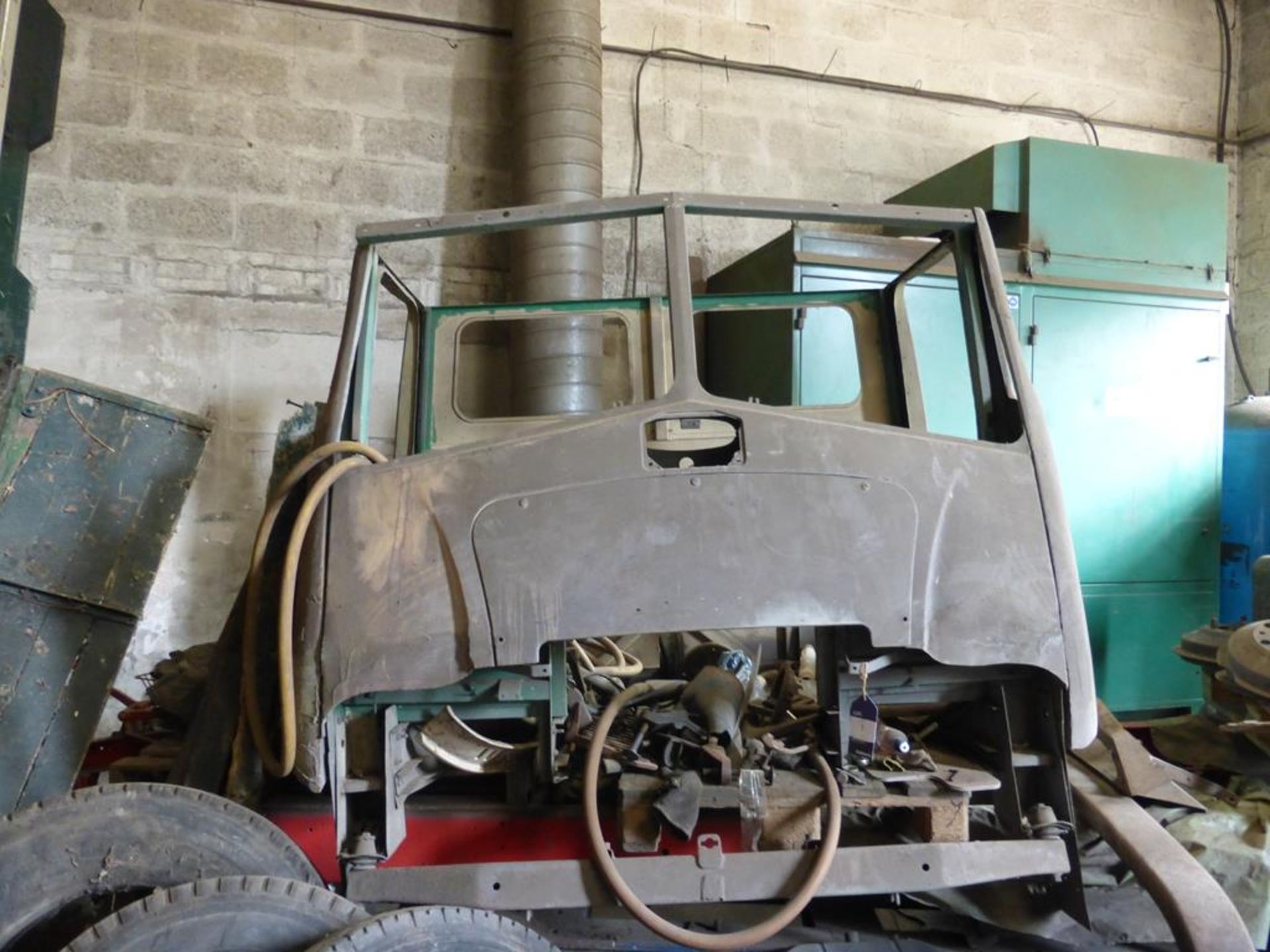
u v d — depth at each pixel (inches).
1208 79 183.3
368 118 142.8
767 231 158.7
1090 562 128.8
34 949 58.6
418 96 144.7
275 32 139.3
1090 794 76.7
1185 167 133.3
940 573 62.8
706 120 156.6
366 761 64.7
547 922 76.7
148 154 134.4
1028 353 126.5
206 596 135.5
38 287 130.1
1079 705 64.3
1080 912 66.6
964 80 169.5
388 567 60.9
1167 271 132.1
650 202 69.8
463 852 70.7
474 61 146.7
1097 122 177.3
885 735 72.2
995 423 72.6
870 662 67.4
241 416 137.5
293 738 60.2
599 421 62.9
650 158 154.1
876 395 90.0
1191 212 133.4
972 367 74.9
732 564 60.7
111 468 79.6
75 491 77.8
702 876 61.6
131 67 133.9
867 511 62.4
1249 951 60.7
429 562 60.8
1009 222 130.6
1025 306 126.2
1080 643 64.6
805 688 93.7
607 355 133.6
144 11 134.3
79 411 78.2
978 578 63.2
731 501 61.6
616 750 70.1
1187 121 182.7
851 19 163.5
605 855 60.5
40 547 75.9
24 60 121.6
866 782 68.0
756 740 72.8
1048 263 127.3
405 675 59.7
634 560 60.4
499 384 146.0
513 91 137.7
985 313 73.7
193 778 73.0
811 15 161.5
